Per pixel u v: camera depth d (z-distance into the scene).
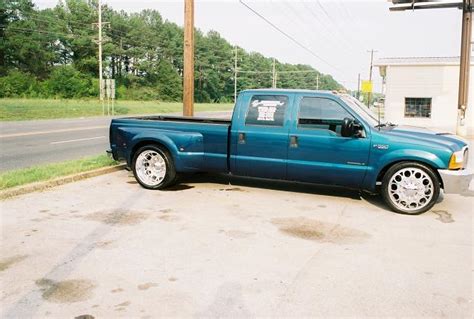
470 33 17.16
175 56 104.62
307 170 6.81
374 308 3.44
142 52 95.00
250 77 133.12
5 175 7.64
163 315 3.28
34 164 9.96
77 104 47.47
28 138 15.86
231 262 4.32
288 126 6.86
